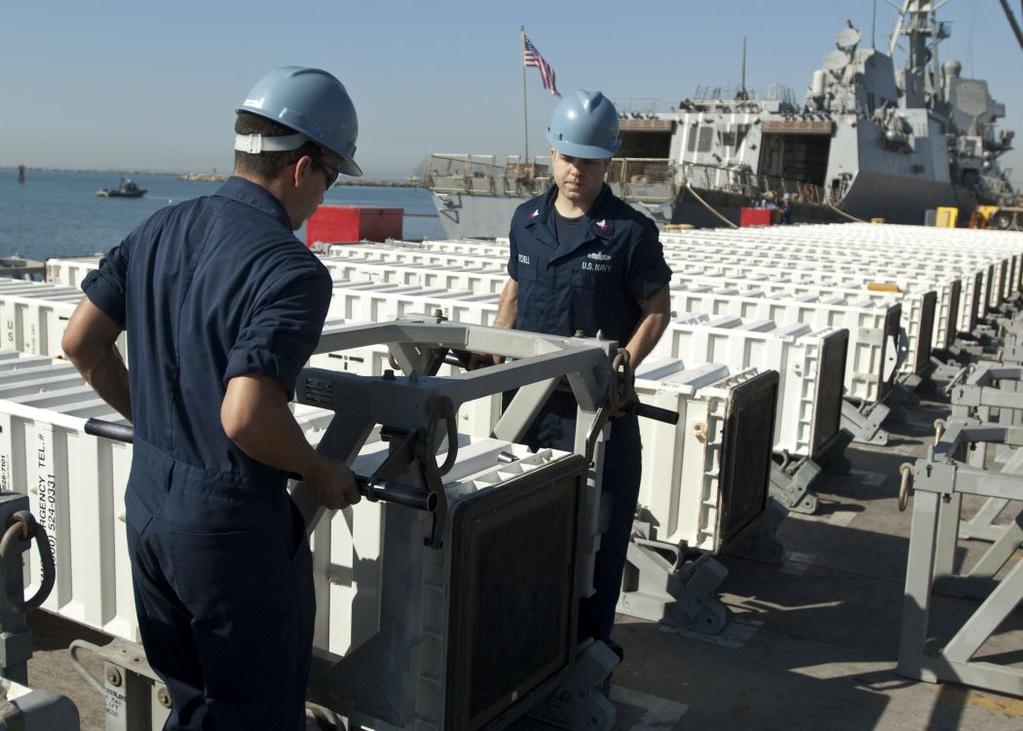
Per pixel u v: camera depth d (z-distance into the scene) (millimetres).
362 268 12844
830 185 39656
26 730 1994
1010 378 6922
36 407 4449
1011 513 7660
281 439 2293
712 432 5289
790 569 6297
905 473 4633
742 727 4262
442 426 2830
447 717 2967
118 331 2789
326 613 3447
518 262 4410
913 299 11781
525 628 3256
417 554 2920
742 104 40562
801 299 10703
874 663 4945
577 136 4047
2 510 2578
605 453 4059
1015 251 22047
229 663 2535
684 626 5273
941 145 47188
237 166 2619
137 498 2600
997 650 5172
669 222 33219
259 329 2285
